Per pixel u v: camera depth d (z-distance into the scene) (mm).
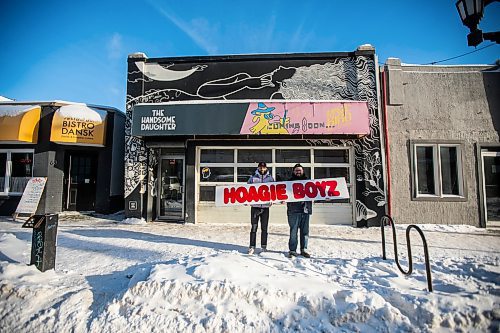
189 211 9188
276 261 4801
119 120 12016
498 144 9102
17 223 8930
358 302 3377
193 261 4348
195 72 9773
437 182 9070
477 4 3963
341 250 5914
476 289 3719
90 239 6762
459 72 9352
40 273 4312
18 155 10734
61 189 10742
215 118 8539
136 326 3189
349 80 9391
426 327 3105
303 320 3221
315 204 9156
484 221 8820
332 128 8320
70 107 10531
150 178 9617
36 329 3266
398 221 8836
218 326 3125
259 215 5691
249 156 9500
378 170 8945
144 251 5758
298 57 9531
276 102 8578
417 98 9266
